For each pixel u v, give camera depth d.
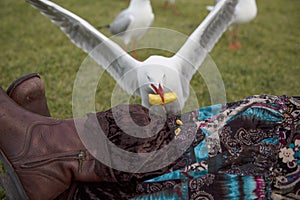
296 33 8.70
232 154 2.62
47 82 5.72
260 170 2.56
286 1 11.34
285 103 2.81
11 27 8.08
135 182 2.55
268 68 6.59
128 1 10.40
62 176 2.53
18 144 2.54
